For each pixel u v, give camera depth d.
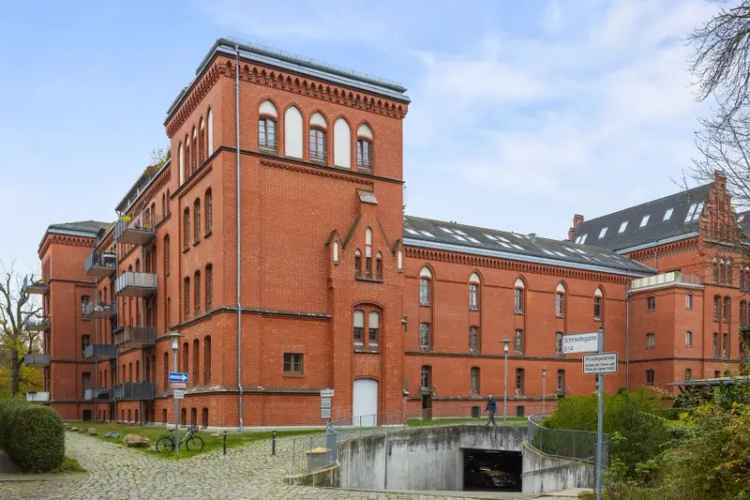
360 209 37.34
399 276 38.25
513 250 53.84
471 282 51.62
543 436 26.75
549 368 54.53
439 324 49.31
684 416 17.08
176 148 41.09
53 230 63.28
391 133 39.56
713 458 12.98
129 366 51.00
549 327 55.12
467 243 51.69
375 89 38.84
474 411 49.97
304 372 34.81
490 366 51.38
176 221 40.38
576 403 27.98
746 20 13.04
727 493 12.60
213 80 35.19
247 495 16.23
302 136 36.44
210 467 21.62
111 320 59.22
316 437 28.53
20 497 15.97
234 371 32.84
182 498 15.80
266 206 34.94
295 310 35.03
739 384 15.27
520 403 52.50
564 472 23.77
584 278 57.72
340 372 35.47
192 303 37.62
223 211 33.59
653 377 57.91
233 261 33.56
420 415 47.25
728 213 17.41
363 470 27.22
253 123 34.91
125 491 16.92
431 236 50.56
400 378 37.50
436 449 32.12
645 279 59.84
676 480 13.80
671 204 67.81
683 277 57.66
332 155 37.22
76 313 63.66
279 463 22.47
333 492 16.94
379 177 38.72
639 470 18.33
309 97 36.81
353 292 36.47
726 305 59.97
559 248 61.69
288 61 36.12
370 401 36.62
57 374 62.12
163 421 41.41
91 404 62.56
